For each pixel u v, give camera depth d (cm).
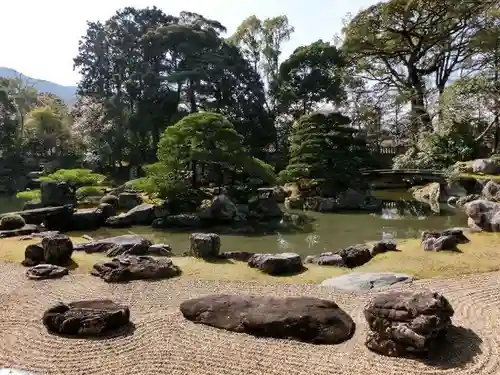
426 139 2502
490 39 2436
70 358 502
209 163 1856
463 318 591
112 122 3089
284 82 3272
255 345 526
